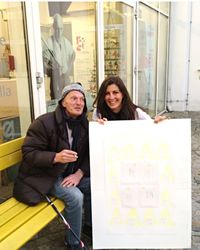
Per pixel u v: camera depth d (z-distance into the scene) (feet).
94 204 5.51
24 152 5.92
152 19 18.10
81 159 6.60
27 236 4.96
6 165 6.36
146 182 5.43
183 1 21.70
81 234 6.88
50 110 9.31
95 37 11.98
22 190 5.92
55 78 9.59
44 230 7.28
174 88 23.58
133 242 5.59
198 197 8.85
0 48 7.80
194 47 22.52
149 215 5.49
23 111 8.34
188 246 5.51
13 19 7.83
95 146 5.45
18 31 7.88
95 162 5.46
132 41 15.23
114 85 6.53
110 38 13.09
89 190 6.60
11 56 7.95
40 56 8.33
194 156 12.62
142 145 5.41
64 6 9.87
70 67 10.53
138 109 6.90
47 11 8.99
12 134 8.20
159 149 5.39
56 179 6.04
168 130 5.34
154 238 5.54
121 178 5.46
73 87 6.15
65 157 5.61
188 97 23.53
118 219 5.53
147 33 17.46
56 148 6.12
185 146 5.34
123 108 6.67
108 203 5.50
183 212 5.44
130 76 15.66
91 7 11.46
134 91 15.97
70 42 10.46
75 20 10.62
